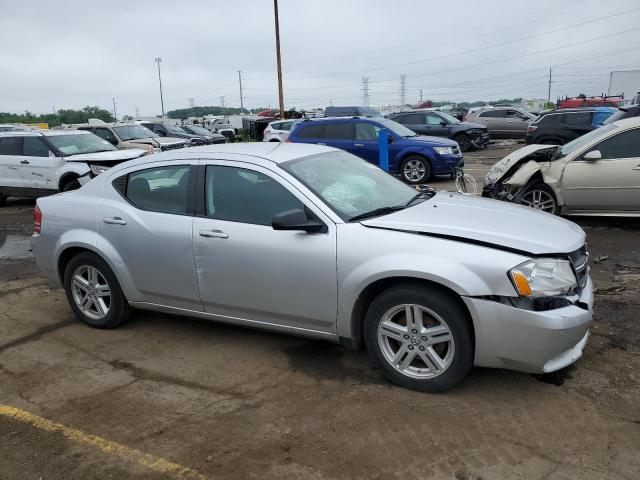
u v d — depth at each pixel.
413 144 13.44
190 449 3.12
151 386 3.86
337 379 3.82
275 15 28.44
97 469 3.00
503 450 2.97
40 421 3.48
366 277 3.53
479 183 13.05
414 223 3.63
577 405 3.37
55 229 4.90
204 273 4.17
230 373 4.00
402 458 2.95
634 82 39.62
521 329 3.23
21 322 5.23
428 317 3.50
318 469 2.89
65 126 26.16
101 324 4.89
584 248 3.75
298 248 3.76
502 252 3.32
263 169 4.05
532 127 18.34
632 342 4.18
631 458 2.87
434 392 3.54
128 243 4.50
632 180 7.36
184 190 4.32
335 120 14.23
